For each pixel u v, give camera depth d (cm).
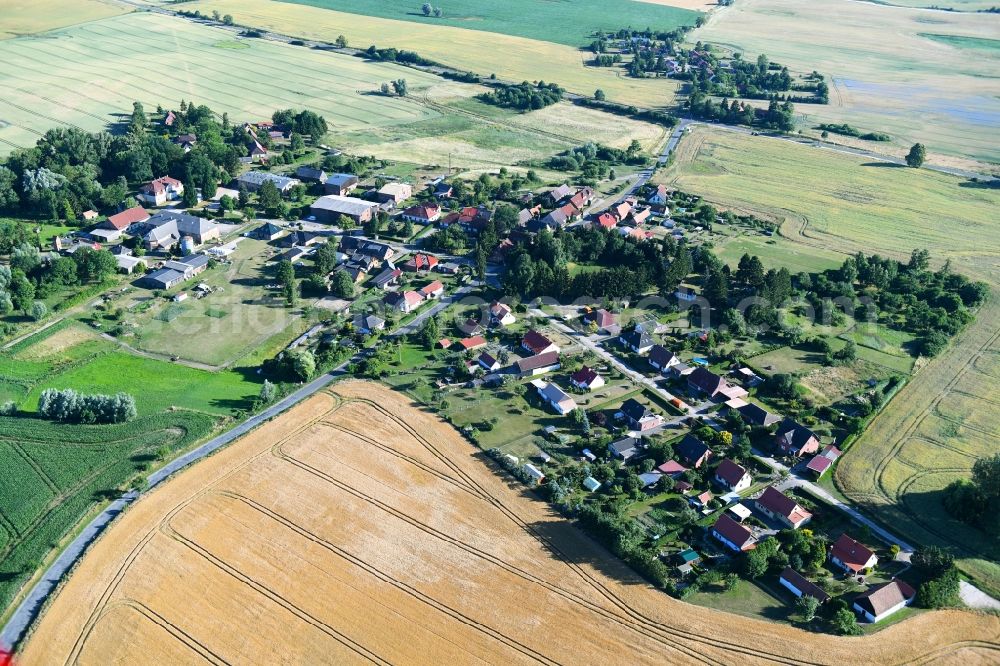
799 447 14425
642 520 12862
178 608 11006
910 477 14038
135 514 12606
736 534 12300
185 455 14000
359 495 13188
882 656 10619
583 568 11900
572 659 10462
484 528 12600
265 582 11462
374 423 15062
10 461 13612
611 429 15100
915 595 11488
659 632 10869
